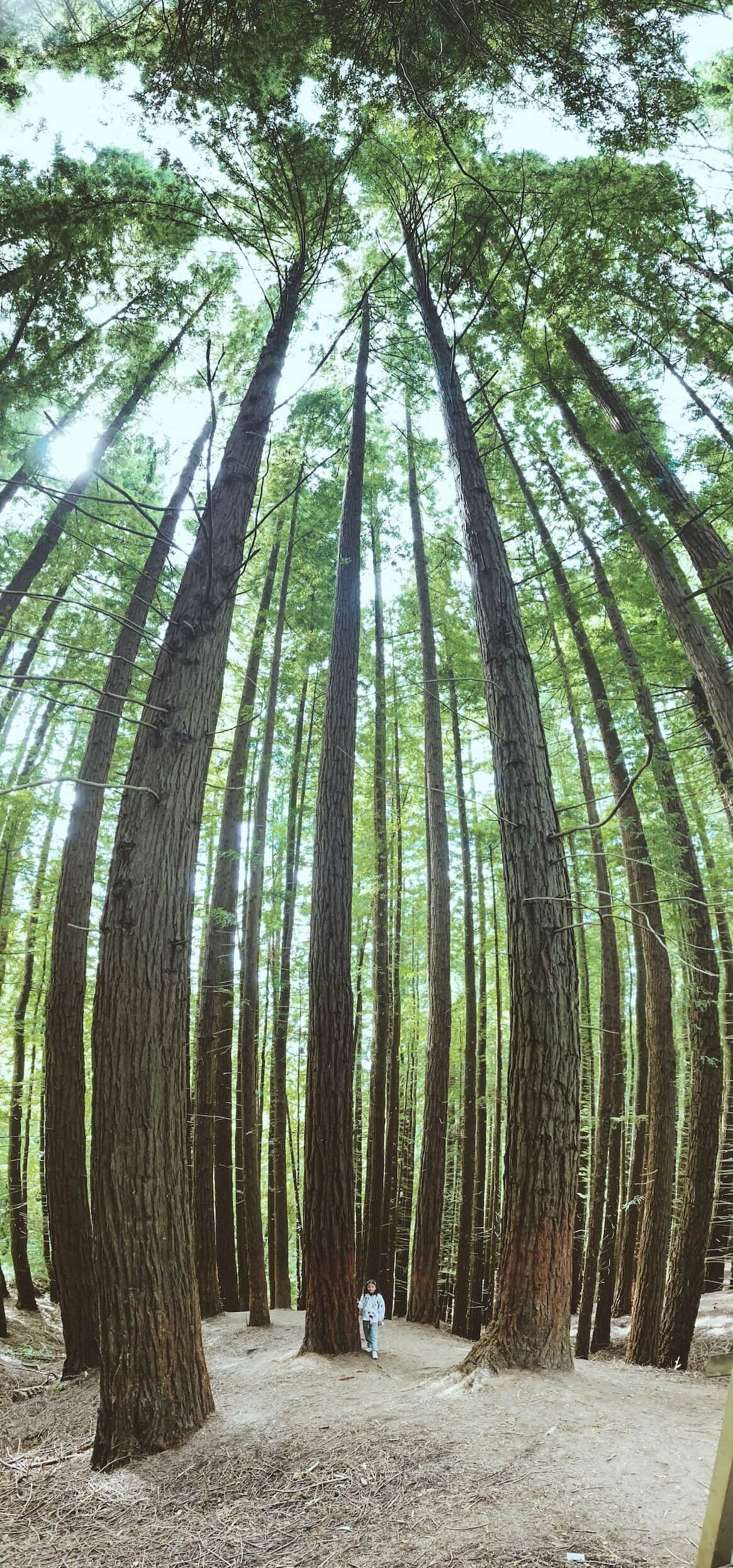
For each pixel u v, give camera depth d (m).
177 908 5.68
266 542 14.62
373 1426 5.16
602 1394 5.62
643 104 5.99
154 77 6.62
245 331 11.85
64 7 6.86
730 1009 15.37
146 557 11.84
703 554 8.26
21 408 9.05
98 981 5.51
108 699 10.26
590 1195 10.84
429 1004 12.83
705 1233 9.27
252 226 8.05
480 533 7.52
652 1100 9.62
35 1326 12.25
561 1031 6.27
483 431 11.70
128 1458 5.07
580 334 10.49
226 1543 4.02
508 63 5.97
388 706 16.27
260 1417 5.65
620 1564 3.22
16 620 12.11
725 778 9.10
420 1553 3.57
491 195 7.88
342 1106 8.57
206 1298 11.98
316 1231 8.45
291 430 13.45
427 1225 11.95
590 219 8.56
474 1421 5.02
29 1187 19.14
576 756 15.70
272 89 6.62
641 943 12.38
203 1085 12.33
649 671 9.99
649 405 10.50
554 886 6.55
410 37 6.04
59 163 9.12
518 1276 6.09
